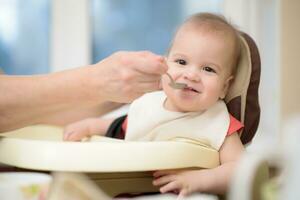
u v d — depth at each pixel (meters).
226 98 0.77
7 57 1.74
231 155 0.68
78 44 1.75
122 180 0.61
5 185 0.47
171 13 1.76
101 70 0.58
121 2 1.75
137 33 1.76
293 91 1.47
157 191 0.64
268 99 1.55
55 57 1.74
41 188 0.48
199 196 0.58
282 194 0.35
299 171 0.33
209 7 1.75
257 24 1.66
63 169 0.52
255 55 0.76
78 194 0.48
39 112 0.63
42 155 0.53
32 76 0.64
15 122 0.65
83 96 0.60
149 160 0.53
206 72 0.72
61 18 1.74
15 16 1.73
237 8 1.70
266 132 1.43
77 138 0.83
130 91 0.58
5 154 0.59
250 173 0.38
